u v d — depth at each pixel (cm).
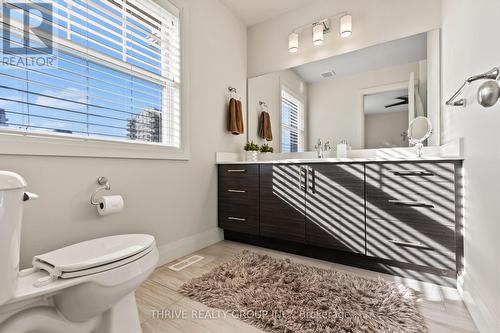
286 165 204
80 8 144
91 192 145
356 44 231
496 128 94
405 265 161
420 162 151
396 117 212
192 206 218
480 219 112
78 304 86
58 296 87
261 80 287
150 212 181
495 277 95
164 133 199
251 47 295
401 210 156
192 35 218
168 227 195
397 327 108
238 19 281
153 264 105
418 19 202
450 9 164
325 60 248
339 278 156
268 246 224
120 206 144
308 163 192
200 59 227
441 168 144
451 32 162
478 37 113
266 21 285
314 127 253
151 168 182
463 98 134
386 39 216
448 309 125
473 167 121
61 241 131
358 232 171
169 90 204
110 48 160
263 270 169
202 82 229
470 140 125
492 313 98
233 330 110
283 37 273
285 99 270
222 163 243
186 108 209
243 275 162
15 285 72
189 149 213
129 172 167
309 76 257
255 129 288
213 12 243
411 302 128
